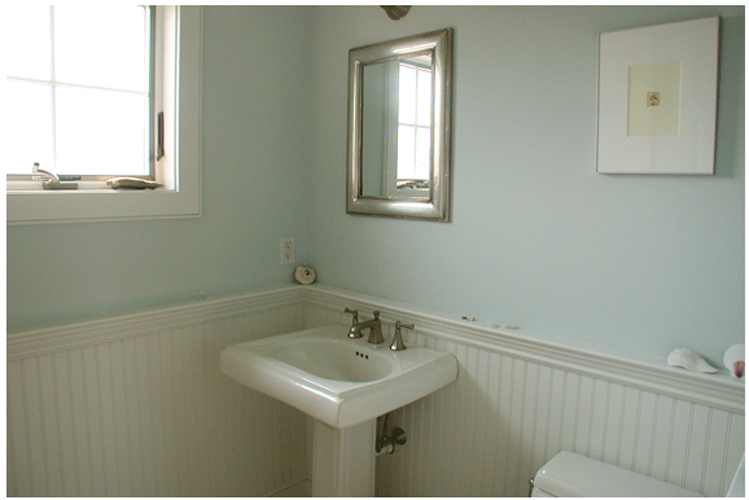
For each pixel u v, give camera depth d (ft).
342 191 7.66
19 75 5.80
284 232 7.94
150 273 6.60
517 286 6.04
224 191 7.20
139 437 6.48
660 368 4.85
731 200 4.65
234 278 7.41
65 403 5.87
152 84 6.72
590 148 5.40
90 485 6.13
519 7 5.79
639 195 5.14
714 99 4.63
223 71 7.02
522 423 5.84
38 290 5.77
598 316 5.47
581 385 5.39
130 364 6.32
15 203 5.51
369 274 7.47
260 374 5.98
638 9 5.04
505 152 6.01
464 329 6.18
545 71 5.65
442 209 6.53
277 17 7.52
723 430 4.64
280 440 7.95
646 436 5.05
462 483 6.43
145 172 6.81
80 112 6.24
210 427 7.13
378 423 7.27
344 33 7.45
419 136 6.66
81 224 6.02
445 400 6.51
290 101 7.80
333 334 7.09
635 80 5.01
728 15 4.57
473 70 6.20
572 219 5.57
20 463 5.61
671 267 5.00
